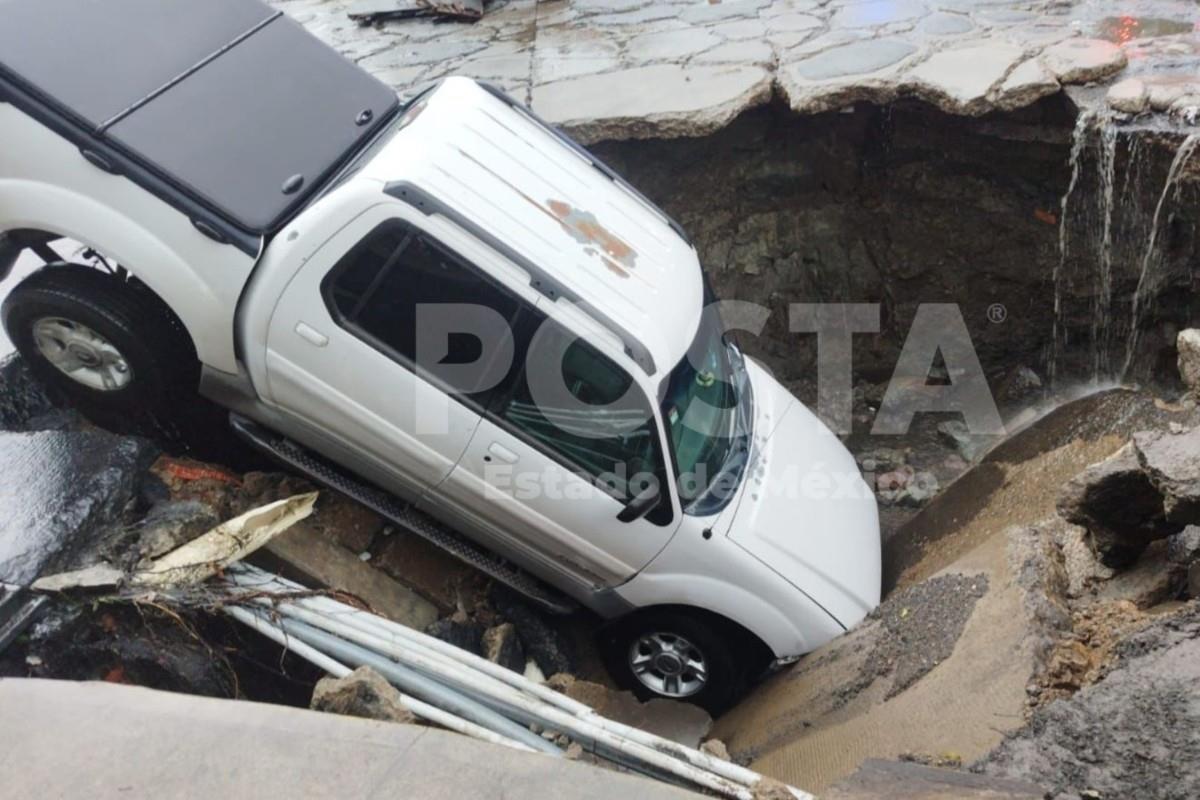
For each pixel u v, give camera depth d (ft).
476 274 13.97
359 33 27.84
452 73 24.41
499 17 28.22
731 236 25.55
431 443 14.92
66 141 13.60
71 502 13.38
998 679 13.03
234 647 13.38
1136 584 14.21
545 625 17.97
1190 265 20.93
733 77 22.85
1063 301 23.90
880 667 15.16
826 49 23.75
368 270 13.96
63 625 12.31
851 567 17.39
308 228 13.70
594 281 14.53
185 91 14.67
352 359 14.40
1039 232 23.43
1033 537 15.52
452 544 16.67
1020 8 24.90
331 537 16.40
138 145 13.76
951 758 11.90
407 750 9.90
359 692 11.24
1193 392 16.16
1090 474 13.80
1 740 9.94
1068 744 10.71
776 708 16.05
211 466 16.19
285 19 16.44
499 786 9.52
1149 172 20.29
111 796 9.38
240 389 15.15
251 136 14.67
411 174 13.97
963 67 21.86
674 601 16.20
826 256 26.16
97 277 14.96
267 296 13.98
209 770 9.64
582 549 15.75
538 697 12.75
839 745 13.97
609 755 11.97
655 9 27.58
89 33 14.55
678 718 17.20
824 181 24.98
